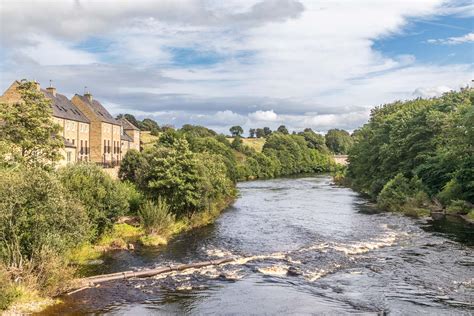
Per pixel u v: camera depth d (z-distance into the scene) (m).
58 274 23.48
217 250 34.53
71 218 26.27
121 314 20.97
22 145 36.59
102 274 27.39
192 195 45.91
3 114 37.22
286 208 60.50
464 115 51.25
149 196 45.41
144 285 25.45
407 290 23.59
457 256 30.81
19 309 20.64
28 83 39.12
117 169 62.19
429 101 81.06
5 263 22.62
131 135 109.25
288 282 25.77
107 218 35.84
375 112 104.00
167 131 91.12
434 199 54.62
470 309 20.56
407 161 65.44
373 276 26.45
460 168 52.38
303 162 169.25
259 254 33.06
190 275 27.45
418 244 35.03
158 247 35.59
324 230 42.75
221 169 61.81
